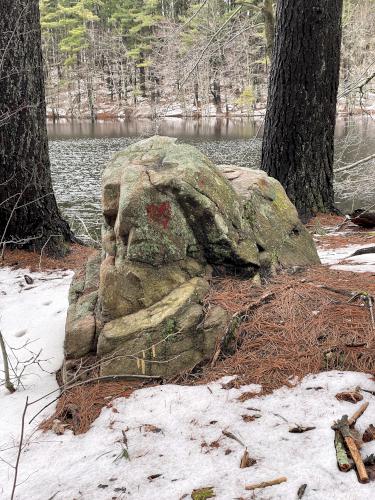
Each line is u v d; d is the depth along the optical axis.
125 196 3.21
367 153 15.67
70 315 3.30
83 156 22.80
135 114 46.16
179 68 11.18
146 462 2.14
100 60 51.50
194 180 3.28
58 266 5.69
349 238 6.09
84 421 2.56
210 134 29.98
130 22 44.12
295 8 6.85
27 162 5.90
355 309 3.10
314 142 7.26
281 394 2.50
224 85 41.09
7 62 5.63
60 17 51.44
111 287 3.12
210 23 11.41
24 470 2.27
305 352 2.78
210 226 3.28
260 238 3.63
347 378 2.53
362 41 12.52
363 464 1.92
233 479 1.96
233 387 2.62
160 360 2.88
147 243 3.16
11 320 4.22
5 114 5.37
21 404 2.94
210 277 3.35
